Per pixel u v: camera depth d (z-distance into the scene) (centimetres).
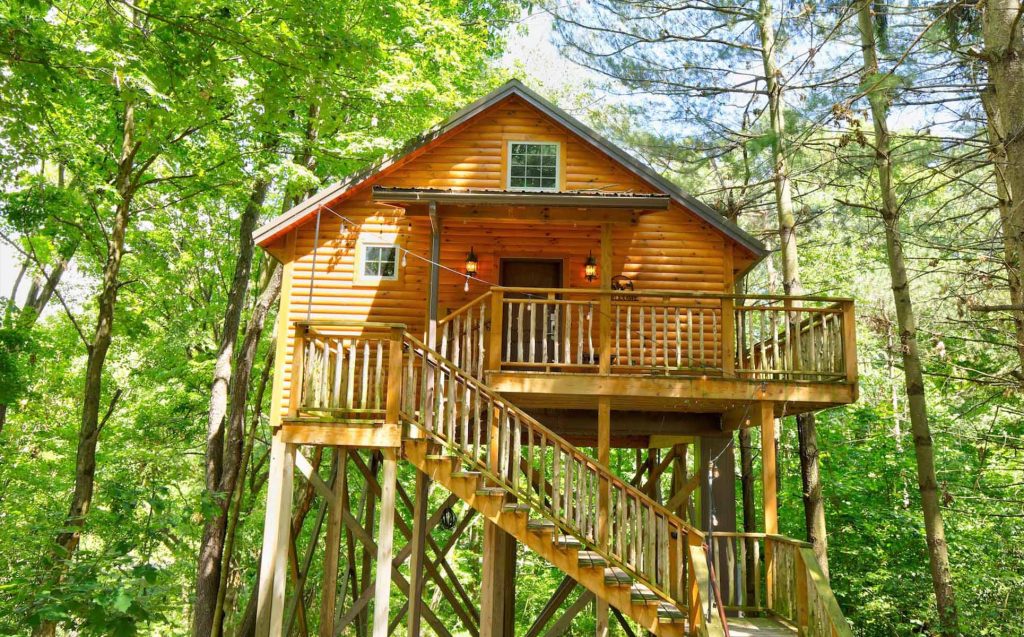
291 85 898
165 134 1278
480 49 1828
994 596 1455
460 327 1148
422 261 1266
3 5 1003
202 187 1517
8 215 1268
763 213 1906
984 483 1662
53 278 1616
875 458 1817
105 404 2023
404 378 1205
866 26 1216
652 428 1234
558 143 1301
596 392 1045
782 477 1984
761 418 1060
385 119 1517
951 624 1194
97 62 920
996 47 874
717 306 1166
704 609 890
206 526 1512
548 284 1282
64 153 1276
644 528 992
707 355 1235
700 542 929
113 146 1440
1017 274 1104
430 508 2330
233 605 1919
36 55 759
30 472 1703
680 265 1270
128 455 1825
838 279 2114
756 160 1511
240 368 1619
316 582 1977
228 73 871
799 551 916
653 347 1075
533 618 2384
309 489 1428
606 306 1075
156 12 788
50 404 2028
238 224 2067
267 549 1091
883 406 2022
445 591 1366
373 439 985
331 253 1264
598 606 952
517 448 980
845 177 1509
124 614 575
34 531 886
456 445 988
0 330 1391
